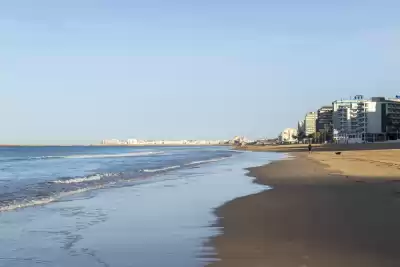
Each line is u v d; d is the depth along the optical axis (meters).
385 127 170.00
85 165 44.25
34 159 66.12
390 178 23.70
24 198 16.44
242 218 11.51
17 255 7.95
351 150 90.56
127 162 50.38
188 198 16.12
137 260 7.54
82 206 14.25
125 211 13.12
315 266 6.91
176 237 9.32
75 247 8.53
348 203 13.87
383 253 7.61
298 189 18.55
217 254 7.82
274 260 7.32
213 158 63.28
